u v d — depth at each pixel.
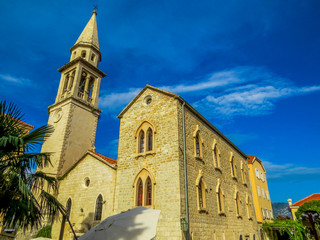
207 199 19.69
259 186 40.72
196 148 20.95
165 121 19.31
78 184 22.59
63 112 30.41
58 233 21.08
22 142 10.02
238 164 31.08
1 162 10.34
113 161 25.09
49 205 11.79
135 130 20.95
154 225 11.87
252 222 29.38
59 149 27.27
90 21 39.78
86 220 20.17
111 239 10.97
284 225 34.25
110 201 19.56
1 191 9.73
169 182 16.91
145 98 21.80
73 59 35.47
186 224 15.27
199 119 22.83
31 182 11.09
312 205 37.25
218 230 19.95
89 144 30.89
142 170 18.78
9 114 11.04
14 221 9.62
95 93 34.44
